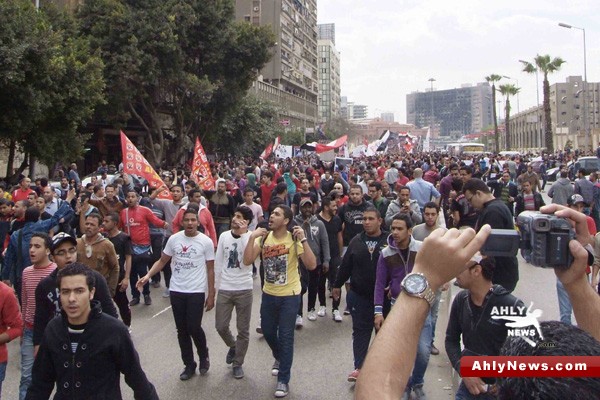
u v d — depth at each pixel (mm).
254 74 33500
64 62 19375
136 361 3549
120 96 28234
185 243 6320
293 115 84125
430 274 1289
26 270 5473
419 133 178625
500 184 14453
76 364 3379
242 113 42406
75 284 3438
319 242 8461
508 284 4785
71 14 28781
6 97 17781
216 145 42875
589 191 14055
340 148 36062
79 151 22125
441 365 6566
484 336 3662
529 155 58188
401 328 1267
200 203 10047
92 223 6805
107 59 27219
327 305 9672
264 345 7465
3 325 4613
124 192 14391
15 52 16641
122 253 7715
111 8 27781
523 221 1841
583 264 1673
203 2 29781
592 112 108312
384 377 1216
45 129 20453
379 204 10797
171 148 38844
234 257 6379
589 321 1653
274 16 74688
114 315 4680
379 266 5641
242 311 6336
